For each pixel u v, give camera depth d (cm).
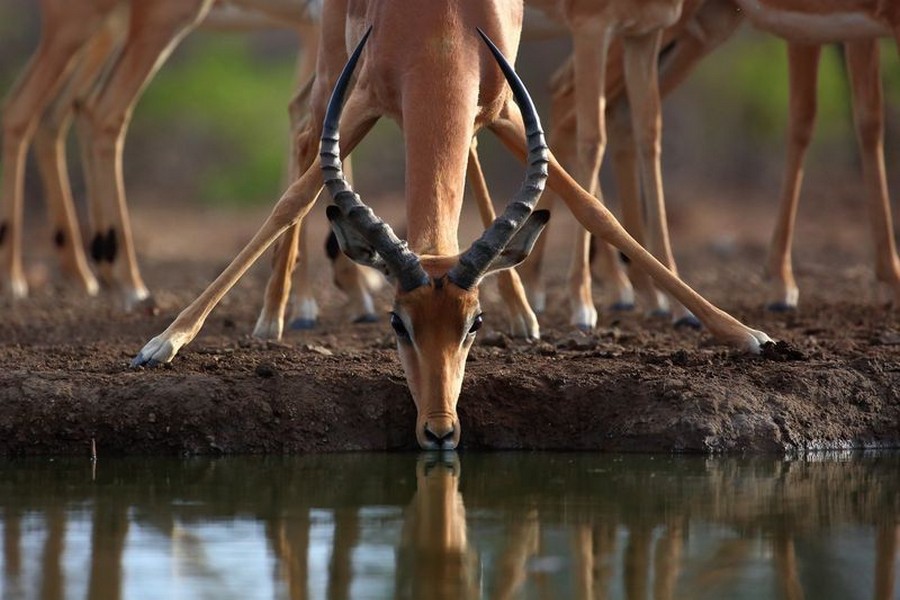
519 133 1603
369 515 1270
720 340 1673
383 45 1530
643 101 1941
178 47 5194
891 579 1104
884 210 2162
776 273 2211
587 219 1634
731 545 1188
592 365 1628
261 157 4744
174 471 1441
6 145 2527
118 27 2556
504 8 1575
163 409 1521
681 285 1669
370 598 1055
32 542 1185
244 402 1535
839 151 4491
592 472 1435
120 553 1156
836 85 4475
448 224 1452
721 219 3847
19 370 1579
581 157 1889
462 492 1356
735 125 4797
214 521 1252
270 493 1353
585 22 1875
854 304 2262
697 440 1515
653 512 1285
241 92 4988
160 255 3334
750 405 1546
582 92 1884
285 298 1830
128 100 2334
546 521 1254
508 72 1426
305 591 1070
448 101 1488
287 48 5797
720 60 4847
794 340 1838
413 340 1382
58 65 2441
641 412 1547
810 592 1077
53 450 1512
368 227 1371
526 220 1411
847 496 1346
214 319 2161
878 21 1895
